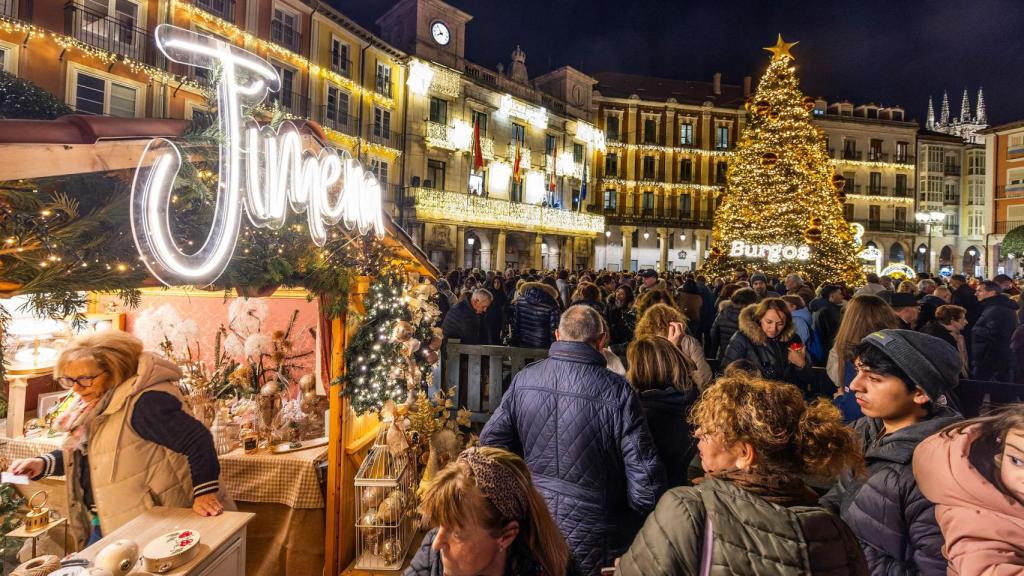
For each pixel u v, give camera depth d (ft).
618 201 129.29
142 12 50.90
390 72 82.23
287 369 13.24
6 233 4.53
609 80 143.13
